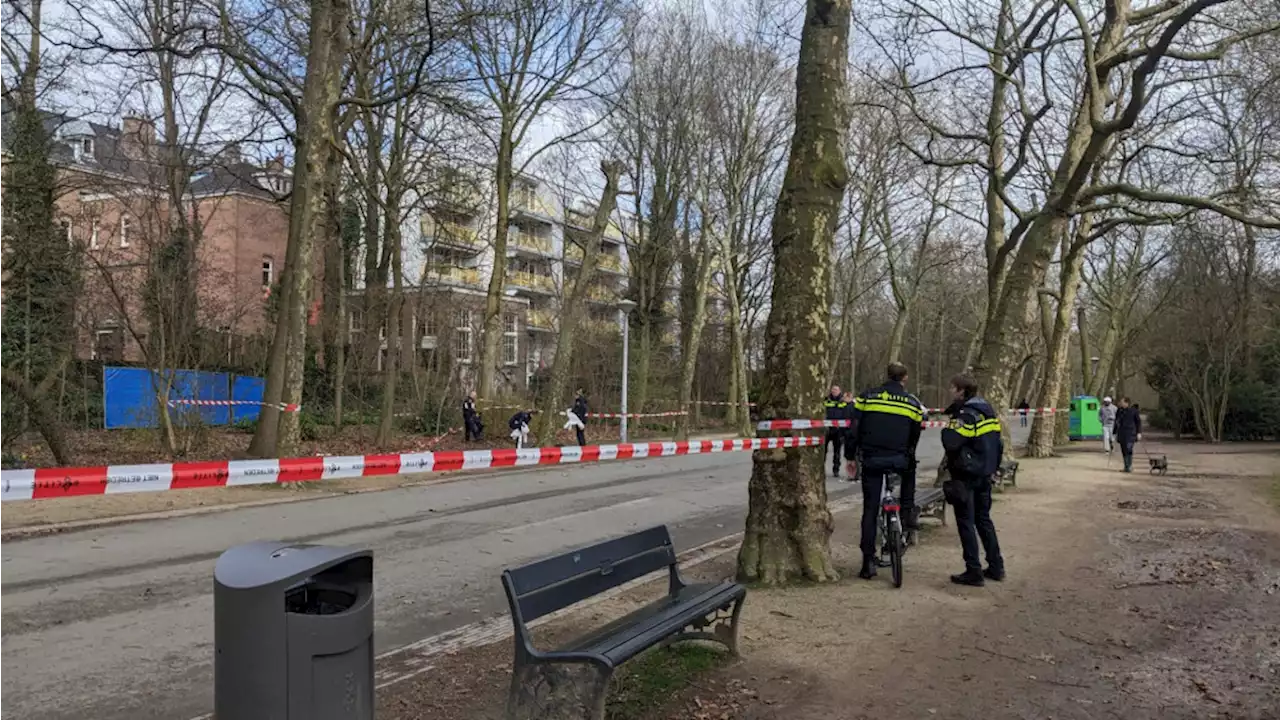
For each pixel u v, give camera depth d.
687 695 4.57
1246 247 29.44
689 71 29.92
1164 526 10.47
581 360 33.19
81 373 20.59
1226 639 5.73
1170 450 26.22
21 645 5.83
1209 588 7.15
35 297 18.14
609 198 23.80
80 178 19.48
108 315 19.75
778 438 6.97
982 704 4.52
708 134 30.19
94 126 21.08
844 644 5.48
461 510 12.23
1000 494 13.79
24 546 9.22
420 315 26.97
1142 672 5.06
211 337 20.00
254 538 9.84
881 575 7.50
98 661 5.52
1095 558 8.42
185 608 6.81
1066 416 29.91
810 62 6.86
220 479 4.38
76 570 8.11
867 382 60.19
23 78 16.44
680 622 4.46
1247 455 23.66
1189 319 32.31
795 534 7.04
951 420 7.39
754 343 45.53
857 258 34.94
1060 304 23.36
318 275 28.61
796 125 7.00
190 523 10.79
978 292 49.88
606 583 4.59
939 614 6.25
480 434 23.94
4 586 7.47
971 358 46.97
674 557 5.30
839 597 6.61
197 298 19.36
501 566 8.50
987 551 7.44
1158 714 4.42
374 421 27.38
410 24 18.36
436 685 4.84
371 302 26.44
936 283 49.50
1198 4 10.31
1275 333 31.36
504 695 4.65
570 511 12.20
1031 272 15.05
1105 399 23.69
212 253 29.48
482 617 6.60
